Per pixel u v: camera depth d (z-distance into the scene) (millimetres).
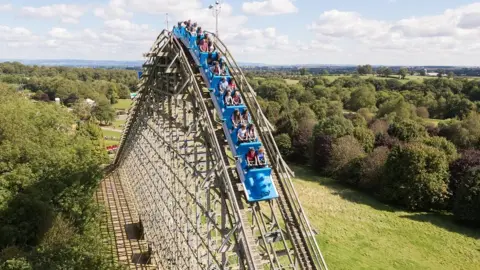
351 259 28953
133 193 37594
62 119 39656
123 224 32281
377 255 29859
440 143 43656
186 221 20281
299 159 60062
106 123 85750
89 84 109062
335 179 50188
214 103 16797
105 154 51594
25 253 17922
